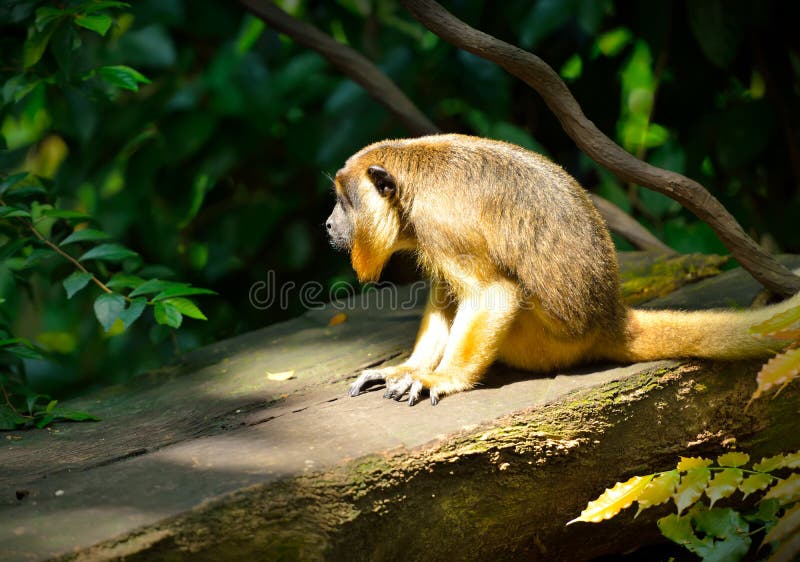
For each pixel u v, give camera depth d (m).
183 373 9.34
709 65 14.73
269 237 15.29
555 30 14.78
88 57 11.49
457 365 7.59
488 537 7.11
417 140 8.41
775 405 7.93
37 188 9.78
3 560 5.14
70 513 5.72
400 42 14.30
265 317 15.10
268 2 12.14
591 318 7.70
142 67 14.16
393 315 10.48
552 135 15.53
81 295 14.44
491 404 7.26
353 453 6.43
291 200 15.05
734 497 7.95
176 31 14.80
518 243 7.66
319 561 6.17
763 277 8.51
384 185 8.12
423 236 7.87
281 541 6.03
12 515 5.73
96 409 8.55
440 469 6.62
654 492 6.75
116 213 14.03
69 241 9.22
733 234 8.36
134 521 5.55
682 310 8.75
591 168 14.83
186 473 6.26
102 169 14.29
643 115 15.60
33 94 11.02
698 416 7.71
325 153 13.84
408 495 6.54
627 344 7.77
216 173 14.36
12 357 9.12
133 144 14.12
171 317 8.42
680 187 8.24
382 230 8.34
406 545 6.68
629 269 10.31
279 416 7.50
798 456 6.70
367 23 14.64
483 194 7.71
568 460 7.19
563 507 7.39
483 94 13.89
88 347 14.53
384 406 7.48
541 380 7.78
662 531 7.24
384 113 13.71
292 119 14.92
